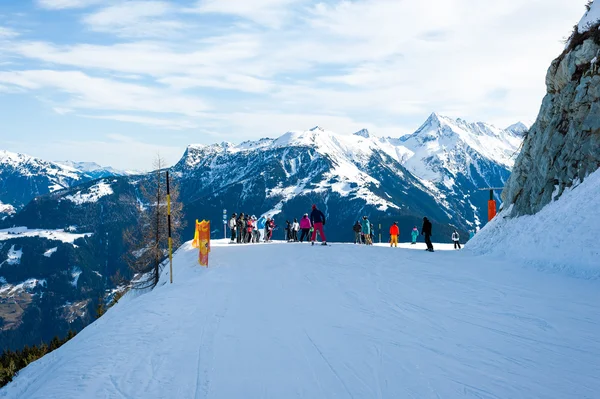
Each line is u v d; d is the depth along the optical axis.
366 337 9.43
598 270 14.87
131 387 7.36
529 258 18.05
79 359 9.25
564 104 21.59
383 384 7.03
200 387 7.18
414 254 23.03
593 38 20.44
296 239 37.06
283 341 9.35
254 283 16.45
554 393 6.63
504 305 11.86
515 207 23.23
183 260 24.67
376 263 19.89
